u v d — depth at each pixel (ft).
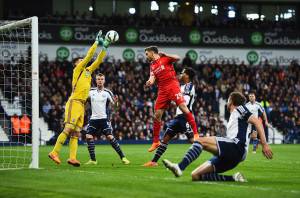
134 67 165.58
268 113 161.27
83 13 182.29
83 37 168.14
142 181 43.29
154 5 188.44
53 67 156.76
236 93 43.55
